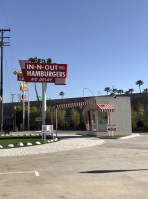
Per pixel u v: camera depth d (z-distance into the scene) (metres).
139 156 12.70
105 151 15.08
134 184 6.91
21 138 26.78
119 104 30.55
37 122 60.50
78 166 10.09
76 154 13.97
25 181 7.55
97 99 29.97
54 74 25.50
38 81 25.19
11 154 14.13
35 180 7.67
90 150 15.73
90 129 32.06
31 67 25.11
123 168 9.41
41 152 15.02
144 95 51.06
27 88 61.56
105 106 29.41
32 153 14.61
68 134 35.59
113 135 28.69
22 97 61.94
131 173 8.45
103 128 30.08
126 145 18.66
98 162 10.98
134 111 50.06
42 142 20.97
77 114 57.75
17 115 64.94
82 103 29.05
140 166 9.77
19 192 6.28
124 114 30.56
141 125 49.34
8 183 7.30
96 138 25.58
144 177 7.80
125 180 7.42
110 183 7.07
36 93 59.91
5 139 25.31
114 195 5.88
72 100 60.00
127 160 11.39
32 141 22.14
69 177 8.02
